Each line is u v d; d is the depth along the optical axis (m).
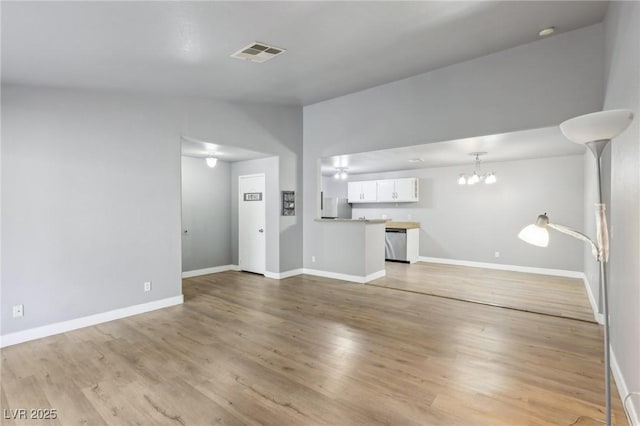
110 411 2.14
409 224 8.02
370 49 3.52
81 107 3.62
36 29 2.35
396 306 4.34
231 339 3.28
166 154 4.33
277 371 2.65
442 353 2.96
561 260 6.21
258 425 2.00
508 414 2.09
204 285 5.48
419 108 4.67
